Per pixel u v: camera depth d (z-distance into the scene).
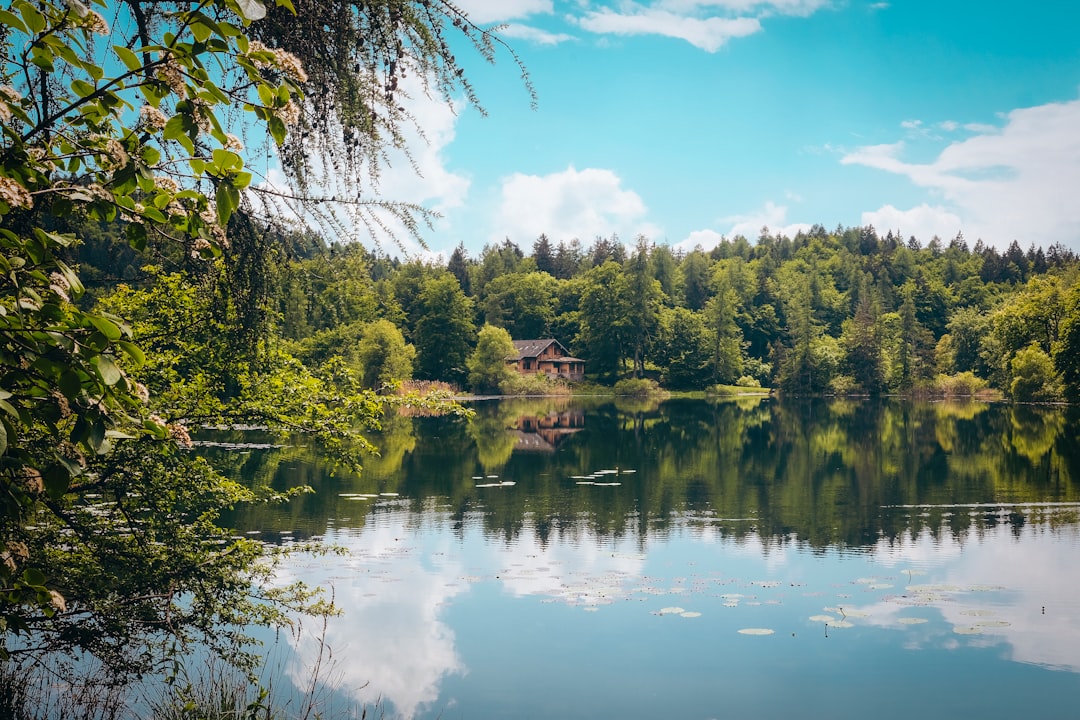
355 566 12.55
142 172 2.71
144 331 6.19
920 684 8.30
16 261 2.58
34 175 2.78
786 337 113.06
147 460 5.95
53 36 2.60
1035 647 9.28
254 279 4.83
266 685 7.46
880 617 10.30
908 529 15.61
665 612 10.45
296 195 4.41
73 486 5.61
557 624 10.01
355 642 9.16
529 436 36.16
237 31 2.48
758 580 12.05
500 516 16.83
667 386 91.81
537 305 108.38
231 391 6.79
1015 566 12.77
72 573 5.66
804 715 7.62
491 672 8.41
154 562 5.85
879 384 85.06
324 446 7.03
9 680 5.74
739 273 118.69
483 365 79.88
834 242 170.50
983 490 20.44
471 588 11.48
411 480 21.89
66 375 2.53
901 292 125.12
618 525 16.00
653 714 7.48
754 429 40.56
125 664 5.73
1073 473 23.16
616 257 130.00
